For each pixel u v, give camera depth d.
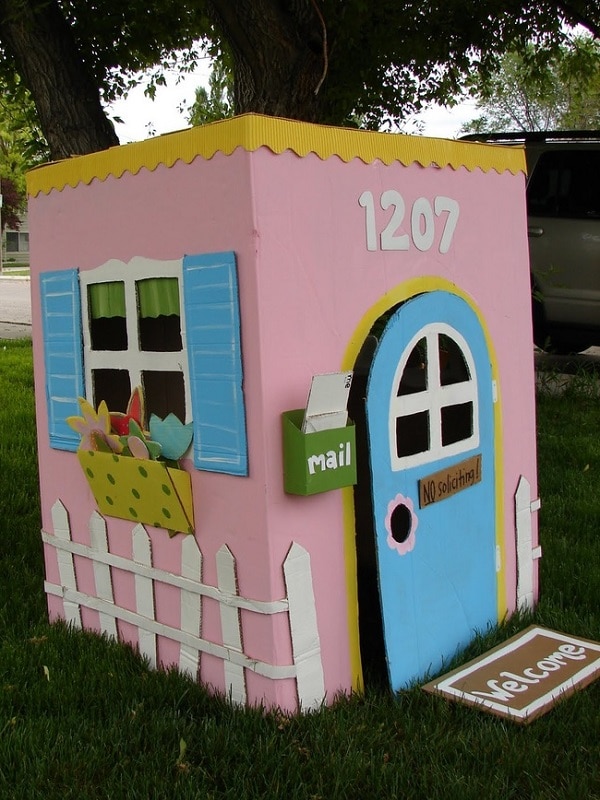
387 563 2.43
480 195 2.77
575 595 3.21
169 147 2.29
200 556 2.38
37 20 5.00
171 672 2.50
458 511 2.72
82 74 5.23
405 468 2.50
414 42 6.34
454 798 1.98
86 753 2.16
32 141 6.71
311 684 2.30
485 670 2.55
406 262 2.51
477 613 2.83
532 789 2.02
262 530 2.20
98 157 2.52
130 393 2.62
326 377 2.12
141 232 2.41
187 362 2.33
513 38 7.04
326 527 2.33
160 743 2.19
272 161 2.12
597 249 7.50
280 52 4.79
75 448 2.76
